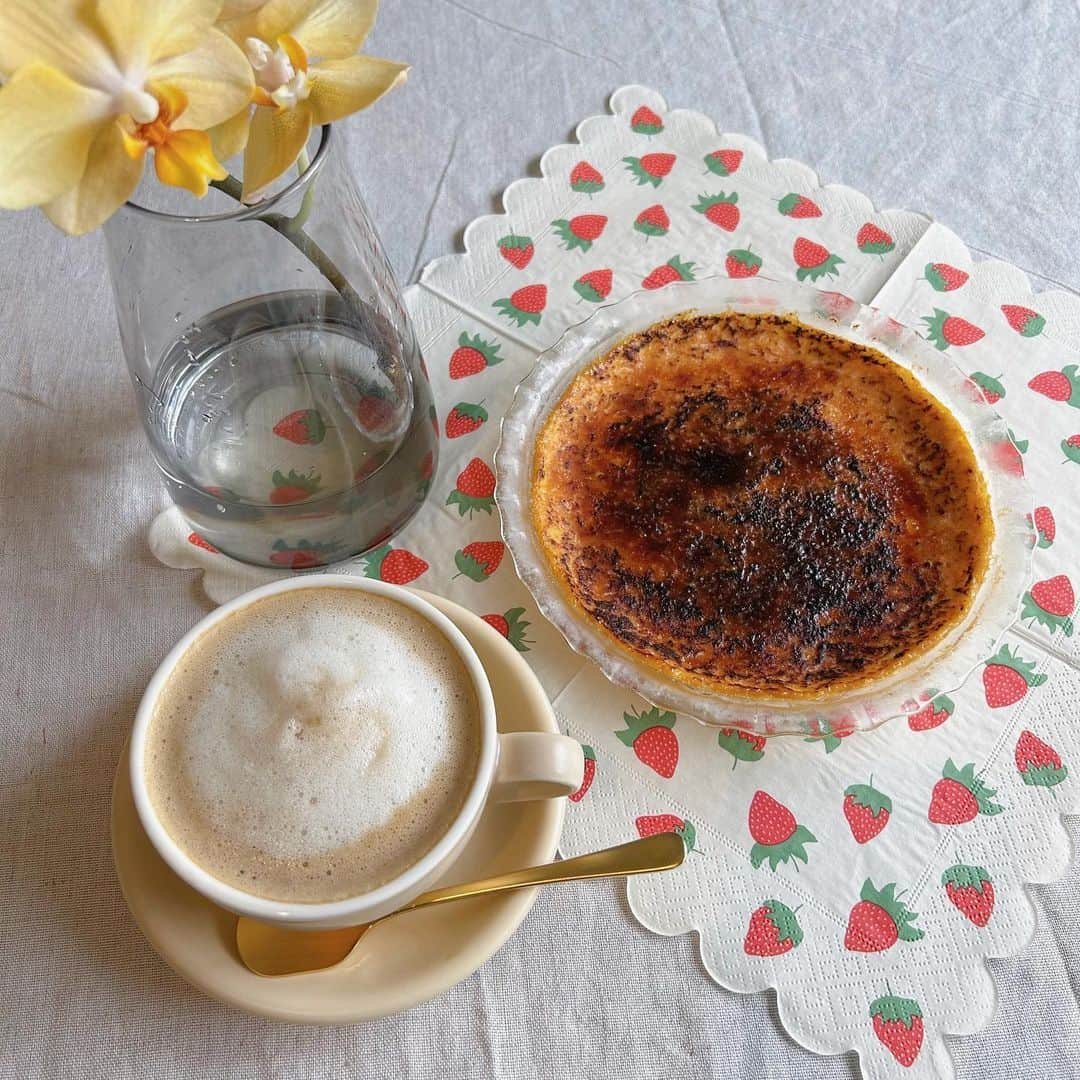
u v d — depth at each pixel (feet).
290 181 1.50
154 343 1.57
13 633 1.74
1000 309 2.00
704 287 1.94
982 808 1.63
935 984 1.52
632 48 2.32
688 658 1.69
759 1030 1.51
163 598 1.77
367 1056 1.49
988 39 2.32
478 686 1.39
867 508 1.80
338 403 1.68
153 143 1.26
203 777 1.33
